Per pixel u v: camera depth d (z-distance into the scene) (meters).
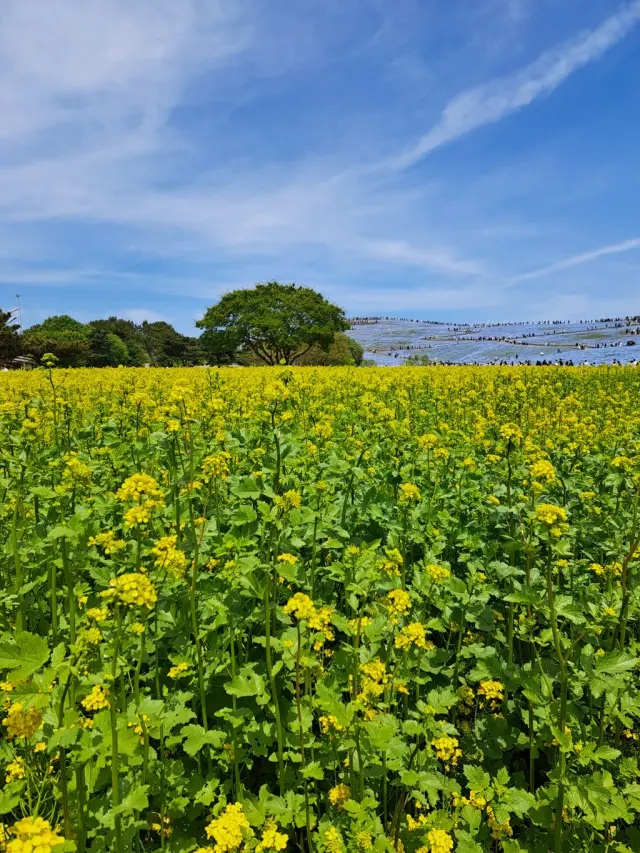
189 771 2.80
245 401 9.08
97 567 3.63
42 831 1.59
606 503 4.88
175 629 3.31
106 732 2.12
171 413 4.19
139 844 2.40
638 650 3.29
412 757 2.49
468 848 2.36
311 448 5.58
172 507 4.16
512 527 4.41
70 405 7.86
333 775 2.82
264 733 2.70
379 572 2.92
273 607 3.19
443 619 3.58
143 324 109.62
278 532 3.48
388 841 2.19
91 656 2.22
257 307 57.34
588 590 3.84
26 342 54.03
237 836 1.95
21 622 3.27
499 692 3.12
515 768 3.18
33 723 2.02
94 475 5.55
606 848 2.45
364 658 2.65
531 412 10.07
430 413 10.00
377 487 5.21
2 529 4.36
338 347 63.19
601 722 2.82
